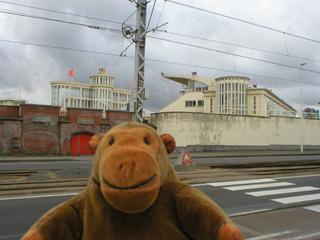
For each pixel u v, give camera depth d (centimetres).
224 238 129
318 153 2933
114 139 154
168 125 2881
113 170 133
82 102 7144
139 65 1348
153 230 148
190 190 162
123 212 150
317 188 968
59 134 2425
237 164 1636
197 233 149
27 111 2325
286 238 491
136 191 128
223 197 811
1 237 485
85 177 1051
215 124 3023
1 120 2233
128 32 1343
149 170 135
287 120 3431
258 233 515
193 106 4672
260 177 1193
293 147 3425
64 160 2042
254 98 4219
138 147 144
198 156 2353
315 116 4572
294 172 1360
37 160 1986
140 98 1339
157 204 155
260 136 3247
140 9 1348
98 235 150
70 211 159
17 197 759
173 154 2584
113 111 2647
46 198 752
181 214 155
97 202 155
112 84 7819
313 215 638
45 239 142
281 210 680
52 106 2406
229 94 4231
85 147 2514
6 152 2233
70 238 155
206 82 5359
